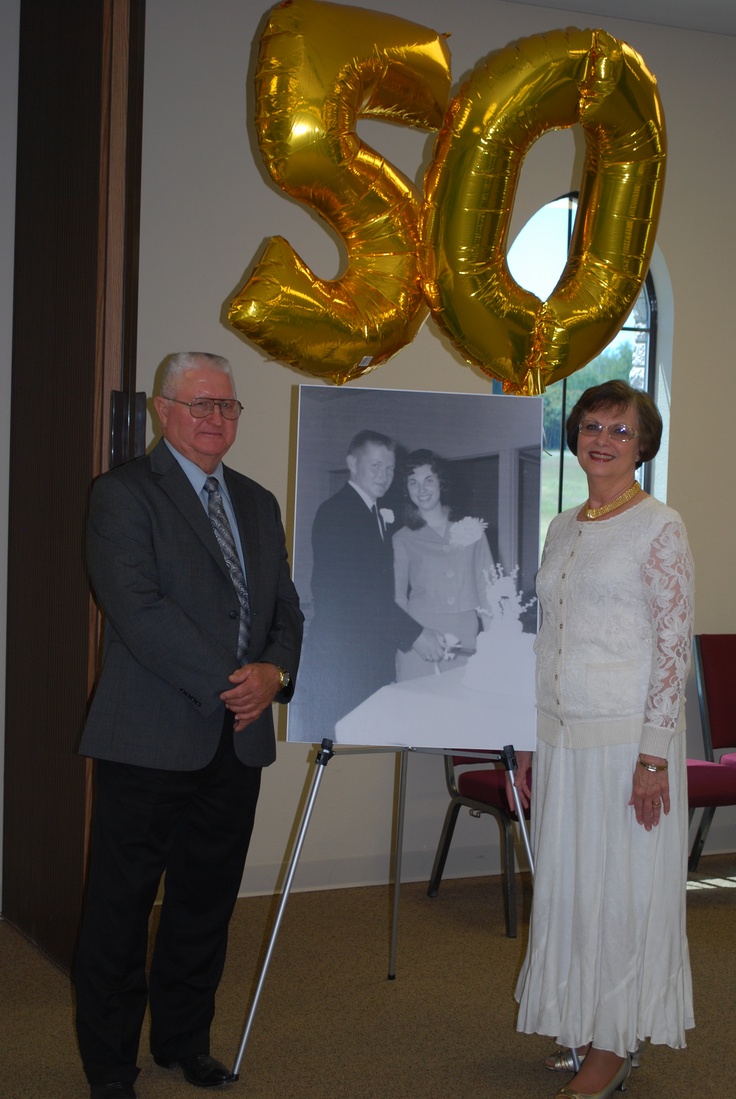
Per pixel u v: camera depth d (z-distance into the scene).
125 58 2.97
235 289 3.99
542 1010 2.39
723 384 4.68
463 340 2.68
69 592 3.19
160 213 3.89
